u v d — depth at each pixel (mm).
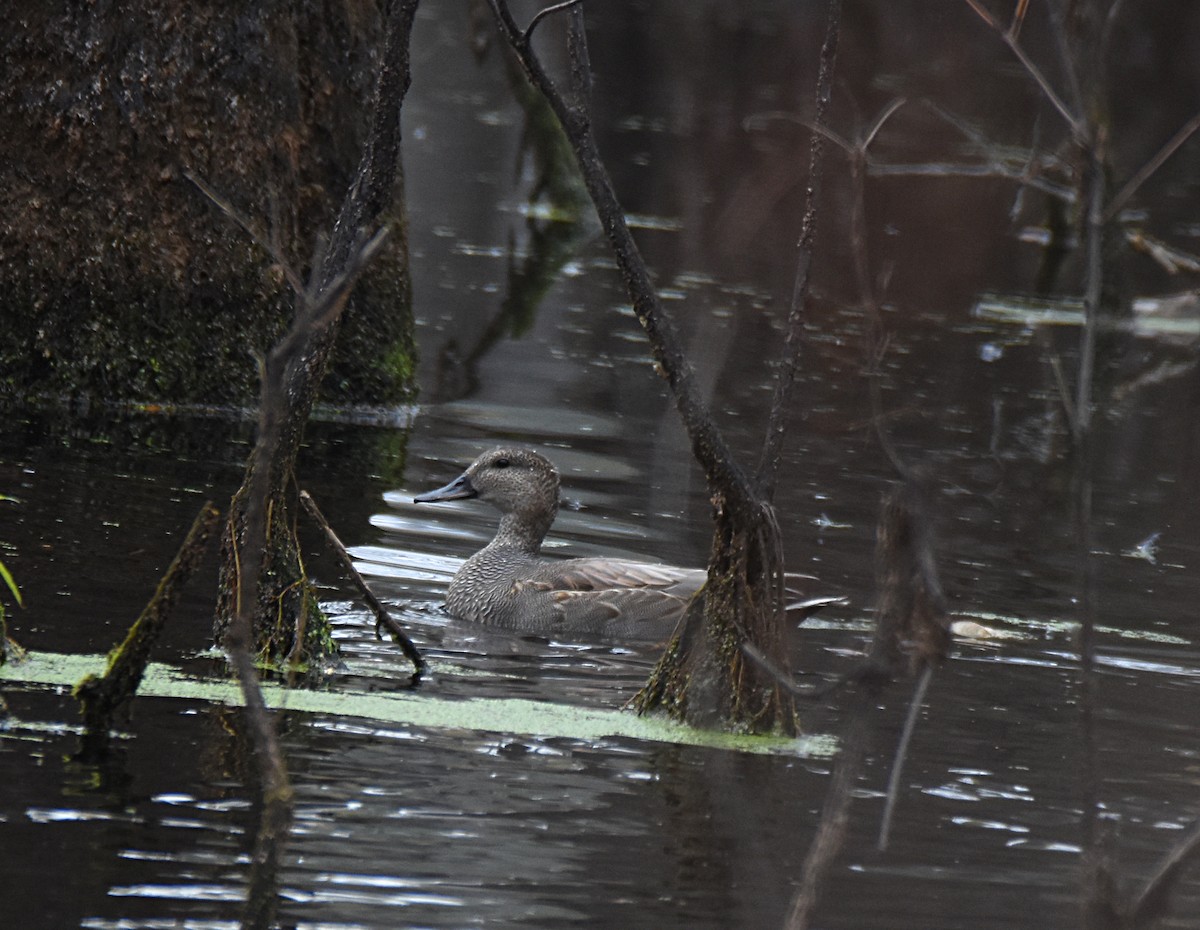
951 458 18531
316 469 16578
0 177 18578
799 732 10094
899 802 9055
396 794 8641
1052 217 32094
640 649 12703
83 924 6949
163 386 18828
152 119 18625
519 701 10570
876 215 32688
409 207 33594
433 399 20344
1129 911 6289
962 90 37125
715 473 9648
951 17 37938
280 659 10812
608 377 21922
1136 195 36312
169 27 18562
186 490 14898
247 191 18906
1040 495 17406
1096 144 6305
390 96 10227
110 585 11906
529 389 21062
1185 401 22766
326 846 7898
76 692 9336
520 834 8242
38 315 18656
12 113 18547
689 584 13359
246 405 19078
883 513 7059
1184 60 39656
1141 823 8961
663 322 9383
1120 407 22141
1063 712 10852
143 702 9742
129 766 8703
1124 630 12797
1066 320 27094
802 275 9758
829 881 7910
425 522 15344
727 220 30562
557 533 15156
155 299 18781
